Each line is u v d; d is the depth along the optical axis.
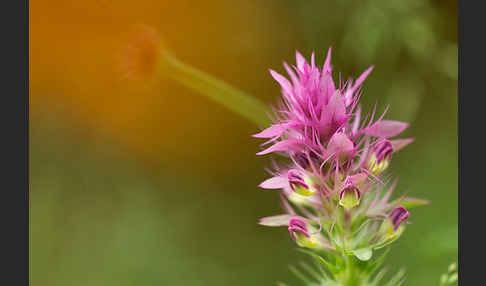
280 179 0.42
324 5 0.77
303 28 0.80
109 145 0.85
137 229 0.78
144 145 0.85
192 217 0.81
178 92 0.84
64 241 0.78
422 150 0.75
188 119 0.86
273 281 0.72
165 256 0.75
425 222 0.63
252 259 0.76
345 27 0.75
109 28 0.73
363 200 0.42
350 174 0.42
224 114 0.85
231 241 0.78
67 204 0.81
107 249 0.77
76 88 0.81
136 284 0.73
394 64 0.73
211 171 0.85
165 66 0.49
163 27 0.80
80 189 0.82
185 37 0.83
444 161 0.72
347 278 0.42
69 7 0.74
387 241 0.42
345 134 0.41
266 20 0.83
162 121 0.85
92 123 0.84
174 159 0.86
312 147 0.41
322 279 0.43
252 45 0.83
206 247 0.78
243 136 0.85
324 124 0.41
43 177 0.82
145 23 0.76
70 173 0.83
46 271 0.75
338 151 0.41
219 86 0.49
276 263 0.74
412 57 0.73
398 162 0.74
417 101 0.72
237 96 0.49
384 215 0.42
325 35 0.78
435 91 0.75
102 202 0.82
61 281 0.75
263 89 0.82
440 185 0.69
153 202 0.82
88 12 0.73
